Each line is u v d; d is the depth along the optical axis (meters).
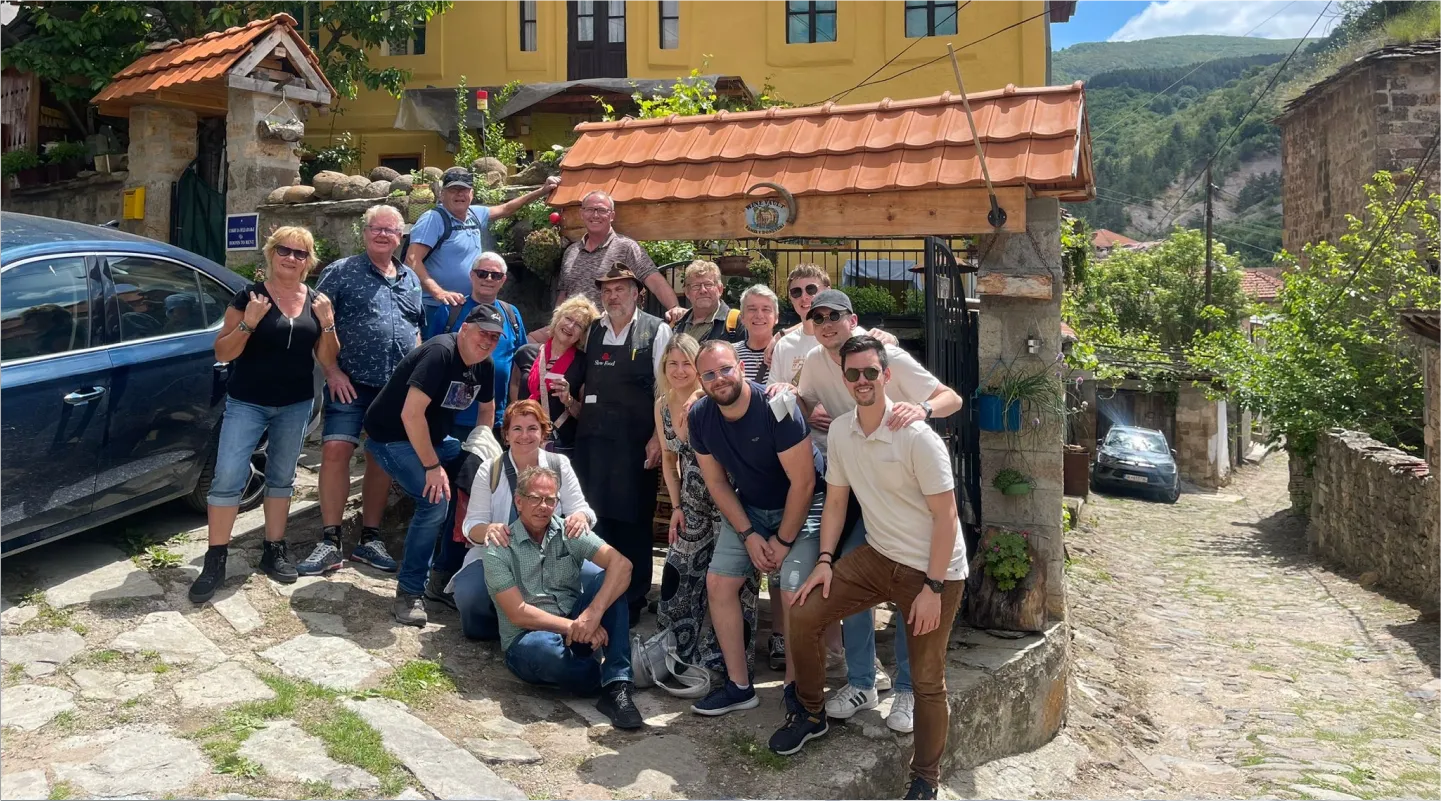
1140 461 20.45
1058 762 5.69
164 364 5.05
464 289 6.30
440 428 5.06
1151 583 12.06
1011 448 6.24
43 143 13.48
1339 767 6.20
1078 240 10.40
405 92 15.87
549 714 4.45
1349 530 12.93
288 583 5.09
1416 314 9.55
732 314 5.42
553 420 5.38
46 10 12.55
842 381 4.61
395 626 4.93
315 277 8.62
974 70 15.54
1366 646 9.14
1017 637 5.92
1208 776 6.03
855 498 4.49
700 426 4.44
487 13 16.98
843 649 5.30
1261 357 16.17
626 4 16.62
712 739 4.35
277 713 3.94
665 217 6.57
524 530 4.59
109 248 4.98
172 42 10.51
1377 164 18.75
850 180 6.07
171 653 4.32
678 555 4.97
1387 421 14.59
